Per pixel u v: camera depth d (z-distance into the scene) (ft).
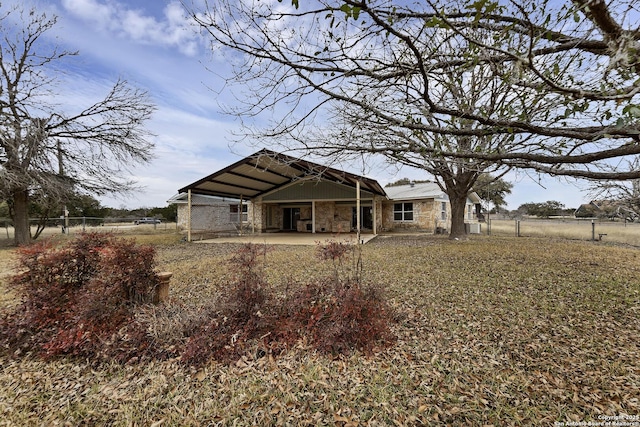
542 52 6.27
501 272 21.03
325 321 11.69
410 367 10.00
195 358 10.35
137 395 8.93
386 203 62.34
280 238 49.98
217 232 59.88
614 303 14.64
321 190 55.88
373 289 12.63
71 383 9.61
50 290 11.97
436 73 7.70
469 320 13.33
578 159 7.07
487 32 6.54
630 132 5.67
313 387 9.16
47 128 40.24
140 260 12.53
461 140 10.38
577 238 45.73
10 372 10.16
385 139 9.30
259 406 8.45
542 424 7.41
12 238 50.85
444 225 62.39
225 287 16.39
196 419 7.98
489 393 8.61
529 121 7.19
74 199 45.47
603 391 8.46
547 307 14.42
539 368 9.67
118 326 11.23
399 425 7.61
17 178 35.14
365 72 7.82
